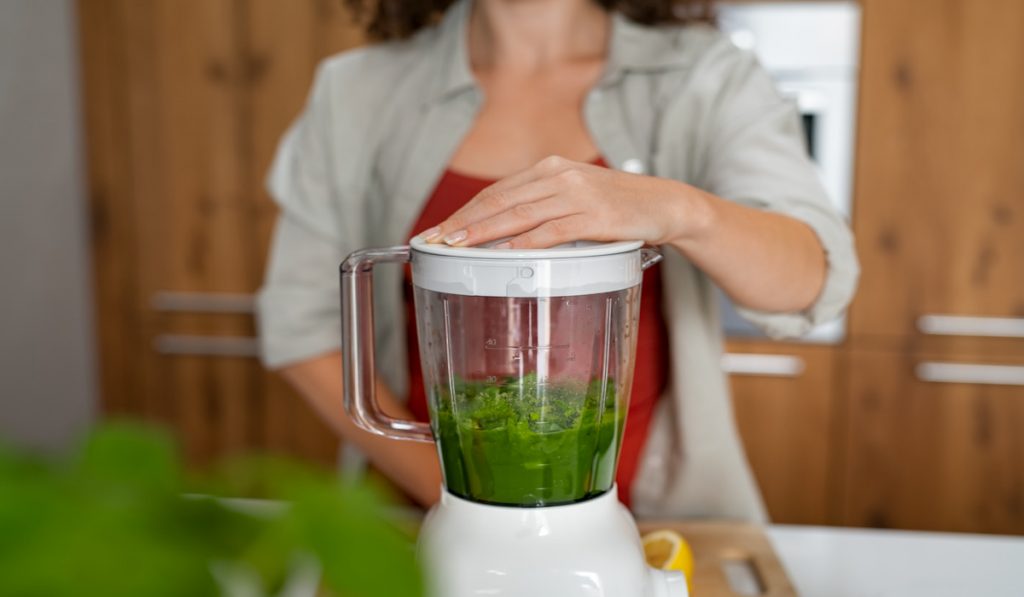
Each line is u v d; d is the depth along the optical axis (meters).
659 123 1.01
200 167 2.13
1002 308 1.98
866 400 2.04
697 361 1.00
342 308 0.64
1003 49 1.90
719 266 0.76
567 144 1.02
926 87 1.93
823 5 1.94
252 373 2.21
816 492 2.09
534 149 1.02
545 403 0.57
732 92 1.00
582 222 0.61
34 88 2.16
